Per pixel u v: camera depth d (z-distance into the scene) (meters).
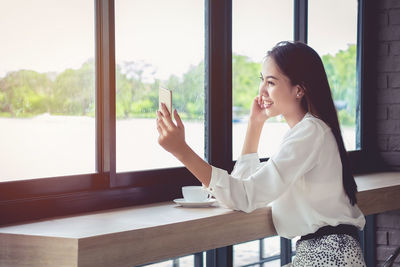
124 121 2.13
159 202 2.22
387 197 2.67
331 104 1.80
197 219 1.72
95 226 1.59
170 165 2.34
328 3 3.27
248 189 1.69
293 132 1.74
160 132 1.67
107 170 2.03
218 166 2.53
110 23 2.01
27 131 1.80
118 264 1.48
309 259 1.73
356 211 1.82
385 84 3.52
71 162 1.94
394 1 3.48
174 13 2.33
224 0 2.53
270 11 2.88
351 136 3.50
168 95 1.65
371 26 3.55
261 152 2.84
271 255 2.88
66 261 1.39
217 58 2.51
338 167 1.76
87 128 2.00
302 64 1.79
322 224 1.74
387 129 3.53
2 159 1.73
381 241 3.43
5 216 1.70
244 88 2.72
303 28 3.07
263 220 1.93
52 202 1.83
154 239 1.58
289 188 1.79
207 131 2.51
